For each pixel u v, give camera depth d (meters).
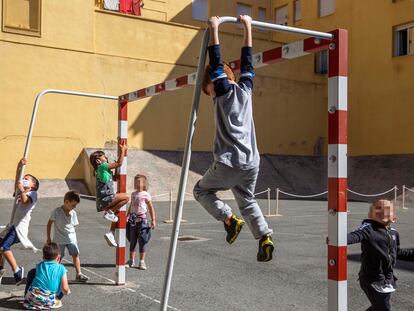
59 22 21.97
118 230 7.71
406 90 25.25
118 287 7.56
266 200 21.95
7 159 20.69
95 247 11.00
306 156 28.81
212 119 25.83
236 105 3.42
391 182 24.03
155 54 24.42
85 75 22.55
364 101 27.30
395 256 4.86
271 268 8.99
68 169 22.03
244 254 10.27
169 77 24.75
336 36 3.76
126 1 26.58
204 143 25.58
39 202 18.86
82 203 18.77
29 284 6.44
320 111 29.55
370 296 4.82
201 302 6.87
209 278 8.24
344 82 3.76
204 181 3.63
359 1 27.61
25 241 7.29
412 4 25.11
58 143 21.84
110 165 7.55
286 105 28.34
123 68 23.56
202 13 29.78
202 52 3.33
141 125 24.02
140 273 8.54
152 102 24.31
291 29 3.68
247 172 3.49
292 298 7.11
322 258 9.89
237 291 7.46
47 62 21.67
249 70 3.56
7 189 20.14
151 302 6.80
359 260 9.55
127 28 23.72
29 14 21.50
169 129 24.70
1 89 20.67
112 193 7.60
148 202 9.02
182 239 12.07
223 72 3.43
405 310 6.53
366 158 26.77
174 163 23.58
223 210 3.65
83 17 22.52
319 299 7.06
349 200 23.69
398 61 25.64
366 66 27.23
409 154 24.97
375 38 26.80
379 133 26.47
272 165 26.64
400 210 19.53
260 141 27.39
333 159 3.75
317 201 22.09
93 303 6.71
